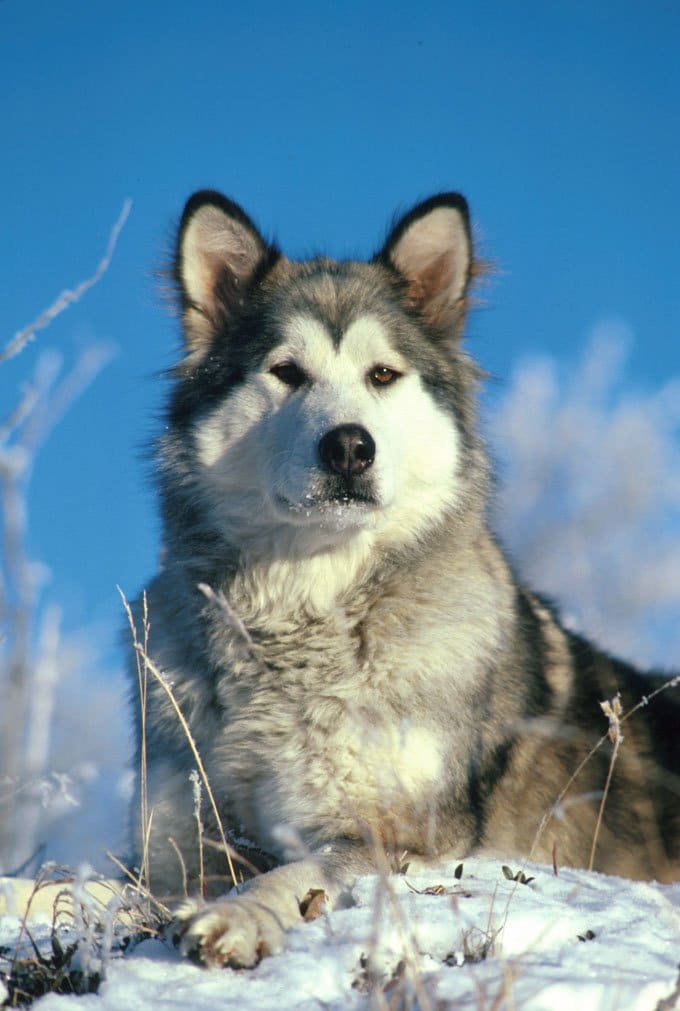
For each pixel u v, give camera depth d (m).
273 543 8.39
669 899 6.43
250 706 8.05
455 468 8.87
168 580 8.83
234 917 5.49
